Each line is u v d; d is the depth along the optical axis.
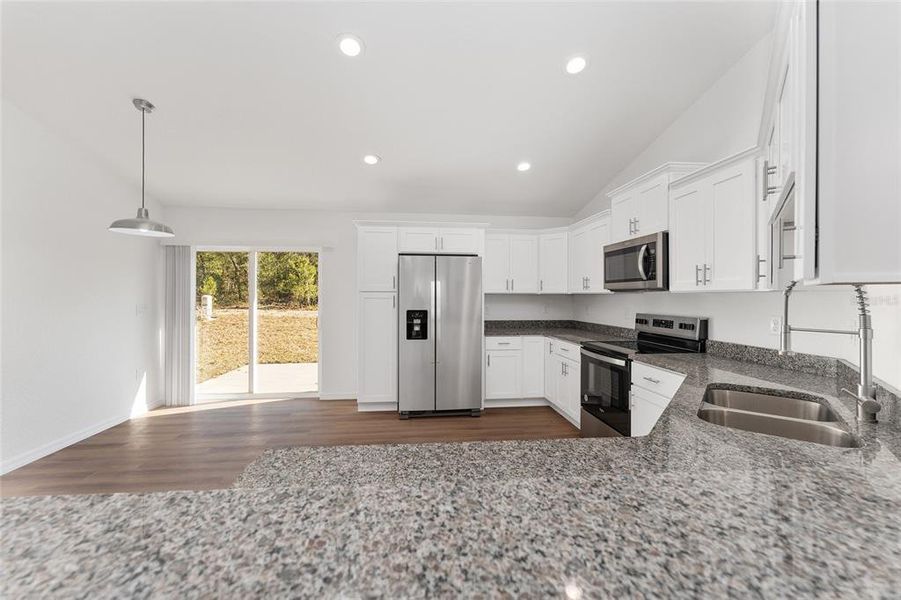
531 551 0.48
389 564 0.46
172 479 2.64
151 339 4.43
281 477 0.97
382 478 0.95
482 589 0.42
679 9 2.19
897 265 0.63
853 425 1.17
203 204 4.62
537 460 0.99
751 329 2.37
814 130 0.64
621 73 2.65
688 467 0.85
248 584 0.42
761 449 0.95
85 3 2.10
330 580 0.43
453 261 4.14
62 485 2.55
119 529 0.52
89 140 3.30
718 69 2.61
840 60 0.63
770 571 0.45
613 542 0.50
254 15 2.20
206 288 4.86
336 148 3.52
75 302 3.36
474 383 4.14
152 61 2.49
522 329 5.04
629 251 2.94
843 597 0.41
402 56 2.49
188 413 4.21
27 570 0.43
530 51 2.47
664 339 3.13
